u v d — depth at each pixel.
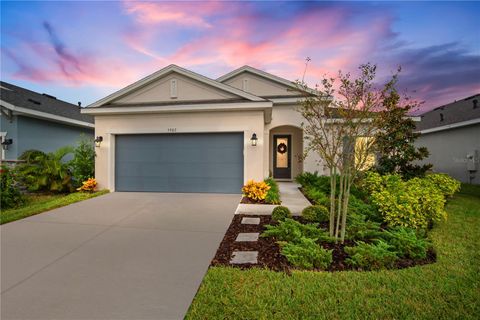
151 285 2.99
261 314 2.40
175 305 2.60
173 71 9.42
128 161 9.51
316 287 2.84
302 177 10.55
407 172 9.09
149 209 6.75
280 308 2.48
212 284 2.94
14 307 2.58
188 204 7.31
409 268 3.27
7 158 10.86
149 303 2.63
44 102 13.62
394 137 8.60
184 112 9.00
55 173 9.07
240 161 8.95
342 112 4.18
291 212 6.18
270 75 12.95
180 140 9.23
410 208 4.73
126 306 2.59
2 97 10.89
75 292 2.85
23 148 11.24
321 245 4.07
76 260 3.69
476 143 12.61
